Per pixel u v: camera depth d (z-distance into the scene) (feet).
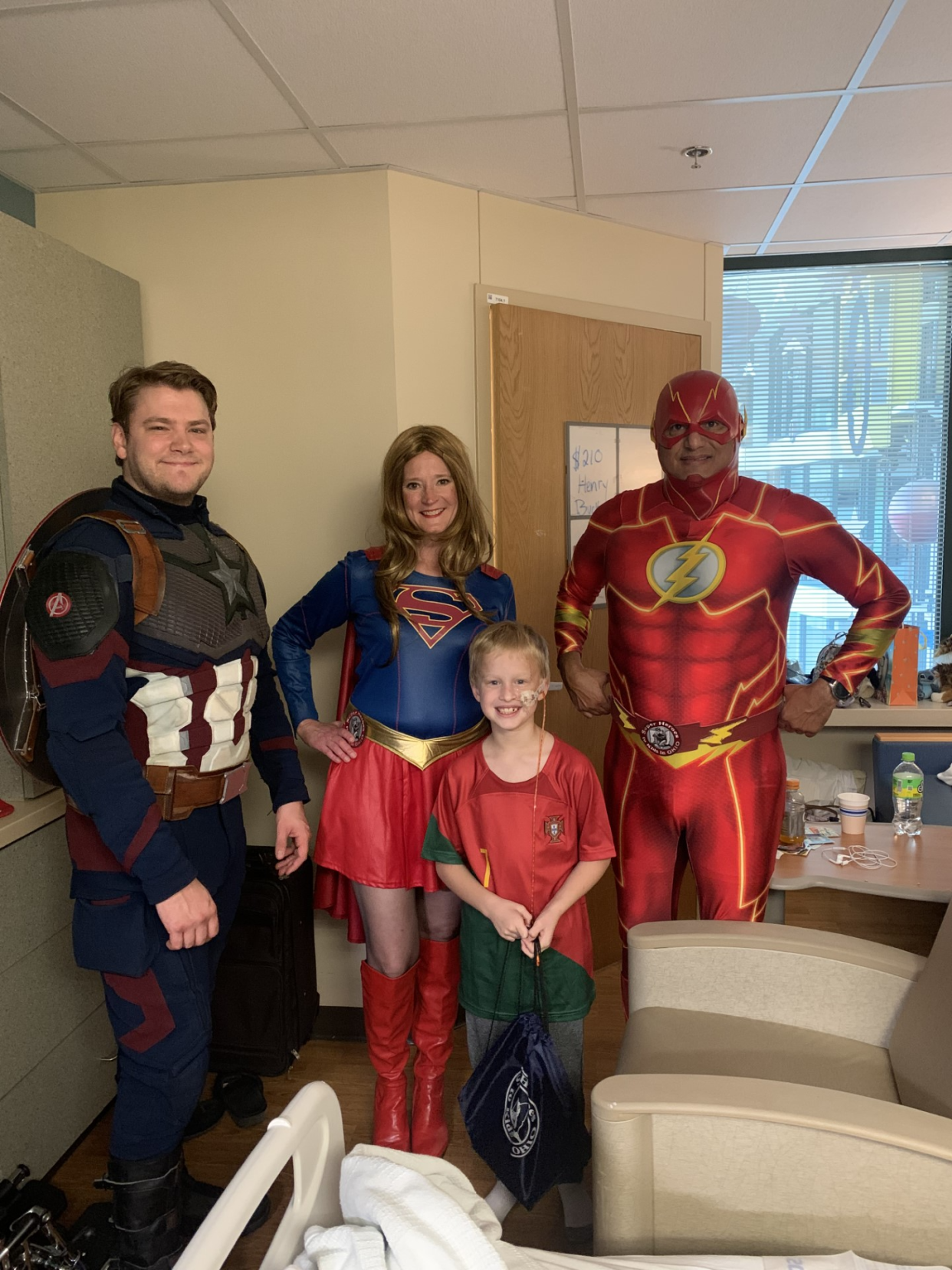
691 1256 3.43
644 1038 4.95
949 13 5.45
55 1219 5.71
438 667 6.21
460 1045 7.94
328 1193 3.52
